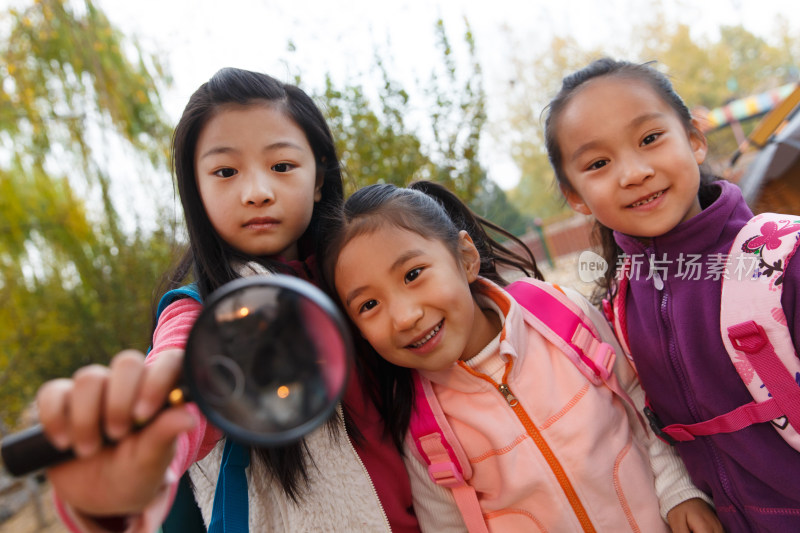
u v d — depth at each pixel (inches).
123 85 248.2
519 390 55.6
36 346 296.0
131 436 24.2
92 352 289.3
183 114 54.1
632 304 60.7
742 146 134.7
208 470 53.8
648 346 56.8
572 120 56.9
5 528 291.9
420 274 49.8
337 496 48.5
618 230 57.2
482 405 55.6
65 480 24.8
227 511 46.8
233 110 51.6
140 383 24.0
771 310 47.9
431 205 57.3
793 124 105.8
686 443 55.0
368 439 54.9
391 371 57.9
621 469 54.6
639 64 59.0
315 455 49.3
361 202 55.2
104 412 23.7
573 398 55.2
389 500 54.0
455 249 55.4
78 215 293.9
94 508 25.2
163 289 63.2
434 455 54.7
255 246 51.5
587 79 59.1
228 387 22.8
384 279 49.6
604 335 61.7
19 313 296.5
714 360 51.7
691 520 54.0
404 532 54.5
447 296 50.0
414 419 56.1
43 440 23.9
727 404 51.0
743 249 51.0
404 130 152.3
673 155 53.0
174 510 59.2
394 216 51.4
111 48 246.5
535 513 53.3
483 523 53.4
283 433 22.6
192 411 37.0
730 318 50.1
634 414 59.1
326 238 54.9
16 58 238.8
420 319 49.0
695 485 56.1
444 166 152.8
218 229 51.9
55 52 239.8
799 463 48.4
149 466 24.3
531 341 58.1
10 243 292.8
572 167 59.0
